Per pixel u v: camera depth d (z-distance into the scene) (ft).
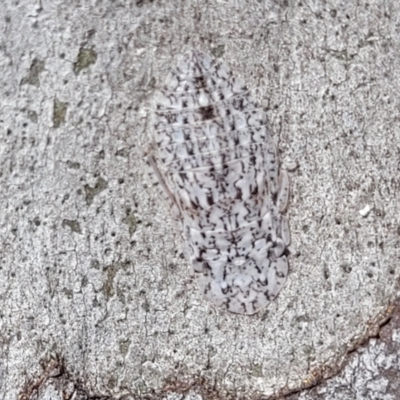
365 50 0.19
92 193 0.19
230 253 0.19
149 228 0.19
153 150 0.19
